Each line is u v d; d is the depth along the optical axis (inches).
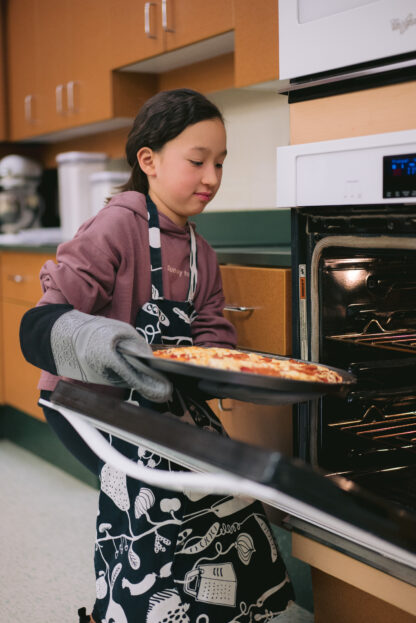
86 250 48.7
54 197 145.6
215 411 71.6
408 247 42.6
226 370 35.7
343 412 51.1
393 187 41.8
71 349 40.1
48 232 127.5
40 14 120.3
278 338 62.9
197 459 29.4
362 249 47.3
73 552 79.7
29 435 116.8
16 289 111.3
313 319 49.2
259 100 94.1
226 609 46.9
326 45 45.6
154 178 52.5
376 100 43.7
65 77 115.3
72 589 71.4
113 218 50.0
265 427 66.1
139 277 50.5
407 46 40.6
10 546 81.1
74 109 114.1
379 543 39.9
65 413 39.4
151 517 45.4
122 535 46.9
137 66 101.3
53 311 43.9
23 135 131.6
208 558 46.6
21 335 44.7
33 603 68.7
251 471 27.1
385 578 44.7
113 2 100.0
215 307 56.3
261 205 96.2
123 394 50.2
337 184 45.3
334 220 47.3
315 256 48.4
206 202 52.2
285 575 50.9
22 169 133.7
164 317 50.7
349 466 51.4
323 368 43.1
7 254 113.1
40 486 101.0
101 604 48.2
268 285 63.4
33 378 109.3
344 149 44.4
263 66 73.3
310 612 65.7
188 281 53.4
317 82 46.3
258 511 50.2
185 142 49.9
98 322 40.1
